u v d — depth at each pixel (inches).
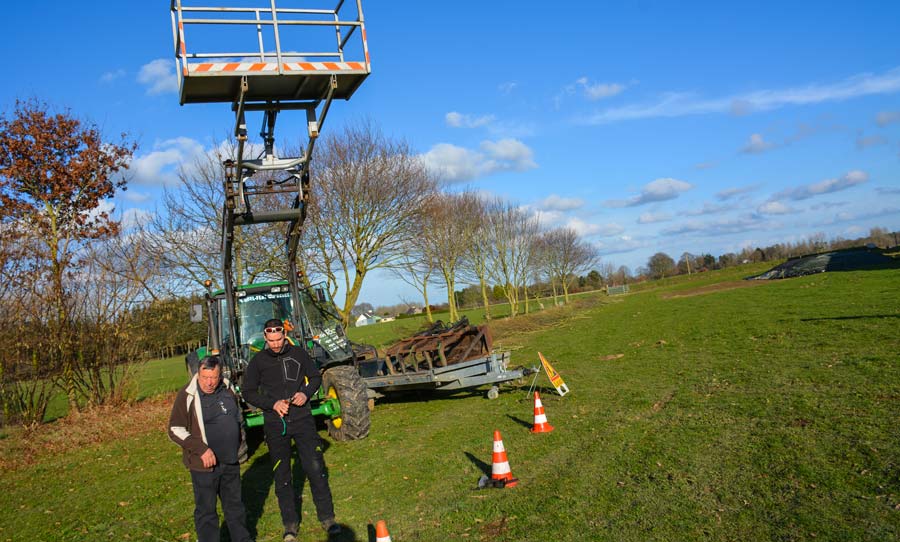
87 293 538.3
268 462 330.3
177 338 631.2
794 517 179.2
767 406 309.3
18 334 483.5
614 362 542.9
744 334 601.0
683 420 304.8
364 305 2974.9
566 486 228.1
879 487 191.9
